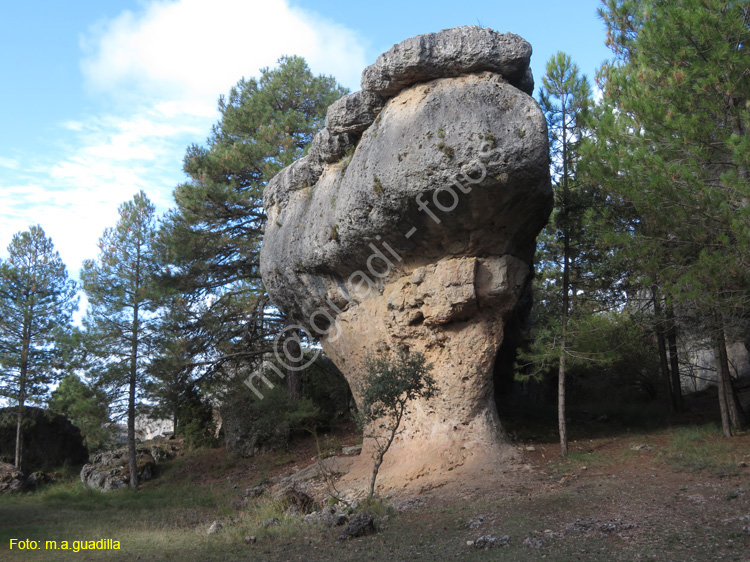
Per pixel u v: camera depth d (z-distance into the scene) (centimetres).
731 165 1426
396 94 1684
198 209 2622
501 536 1071
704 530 980
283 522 1431
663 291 1440
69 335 2752
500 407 2250
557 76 1834
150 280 2648
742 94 1380
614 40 2034
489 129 1461
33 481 2888
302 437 2625
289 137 2677
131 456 2503
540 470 1527
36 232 3528
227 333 2733
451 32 1595
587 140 1648
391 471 1673
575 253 1819
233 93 3077
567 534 1041
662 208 1399
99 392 2542
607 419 2077
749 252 1263
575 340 1714
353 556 1078
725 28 1352
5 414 3166
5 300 3347
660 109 1385
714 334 1688
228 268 2748
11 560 1302
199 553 1240
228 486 2205
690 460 1434
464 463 1589
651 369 2530
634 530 1019
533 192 1492
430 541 1110
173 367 2569
